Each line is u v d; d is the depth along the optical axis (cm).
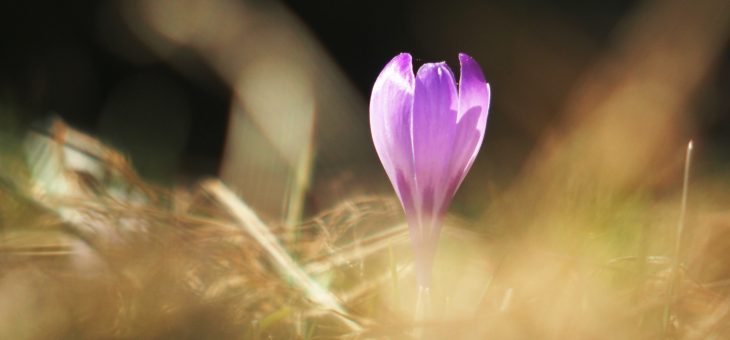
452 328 42
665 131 87
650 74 93
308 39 108
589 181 50
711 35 94
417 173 41
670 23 95
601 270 45
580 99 96
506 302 43
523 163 88
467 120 41
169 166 88
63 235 48
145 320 44
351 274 46
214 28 104
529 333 42
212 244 47
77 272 45
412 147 41
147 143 106
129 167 52
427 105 41
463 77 41
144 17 117
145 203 52
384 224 50
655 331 43
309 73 103
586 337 42
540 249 46
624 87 93
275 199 65
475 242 49
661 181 57
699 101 96
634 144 62
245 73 99
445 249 49
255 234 47
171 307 44
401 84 41
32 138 58
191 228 49
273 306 45
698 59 94
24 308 44
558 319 42
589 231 49
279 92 94
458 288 46
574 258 45
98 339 43
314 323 44
